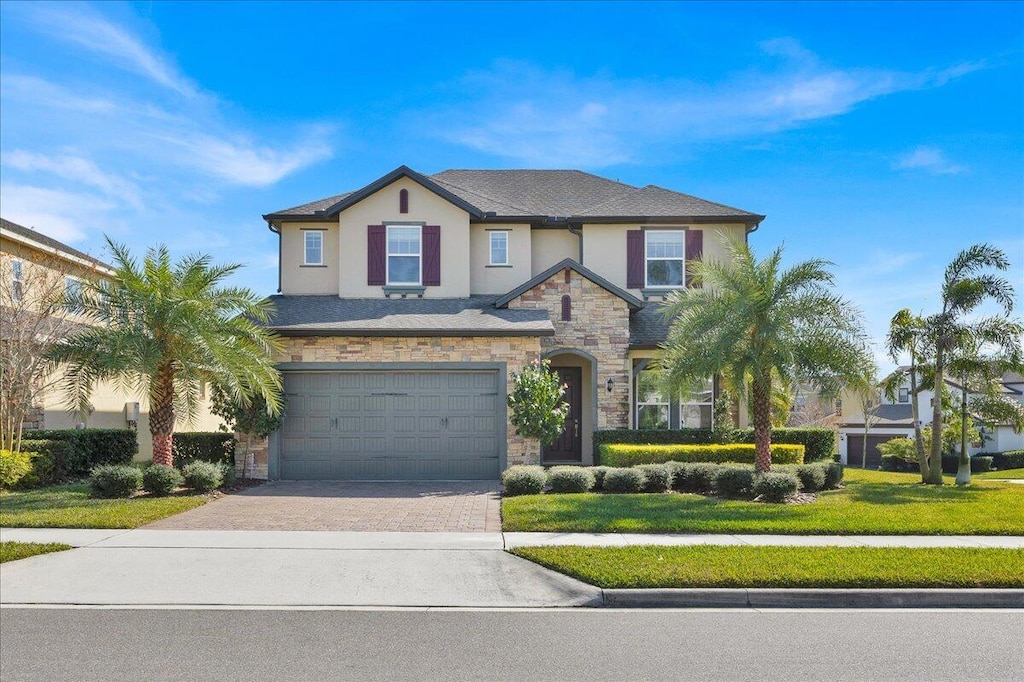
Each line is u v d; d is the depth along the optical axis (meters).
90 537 10.58
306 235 21.55
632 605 7.96
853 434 39.62
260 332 15.81
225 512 12.70
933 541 10.37
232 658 6.24
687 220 21.56
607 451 17.45
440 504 13.64
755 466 15.16
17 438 16.22
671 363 15.75
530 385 16.91
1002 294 16.64
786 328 14.80
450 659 6.23
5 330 16.16
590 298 19.39
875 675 5.86
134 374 14.90
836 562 8.87
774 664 6.11
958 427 23.27
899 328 17.62
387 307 19.47
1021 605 7.96
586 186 24.70
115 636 6.82
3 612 7.56
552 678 5.80
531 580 8.65
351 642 6.68
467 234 20.75
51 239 19.52
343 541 10.40
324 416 17.36
